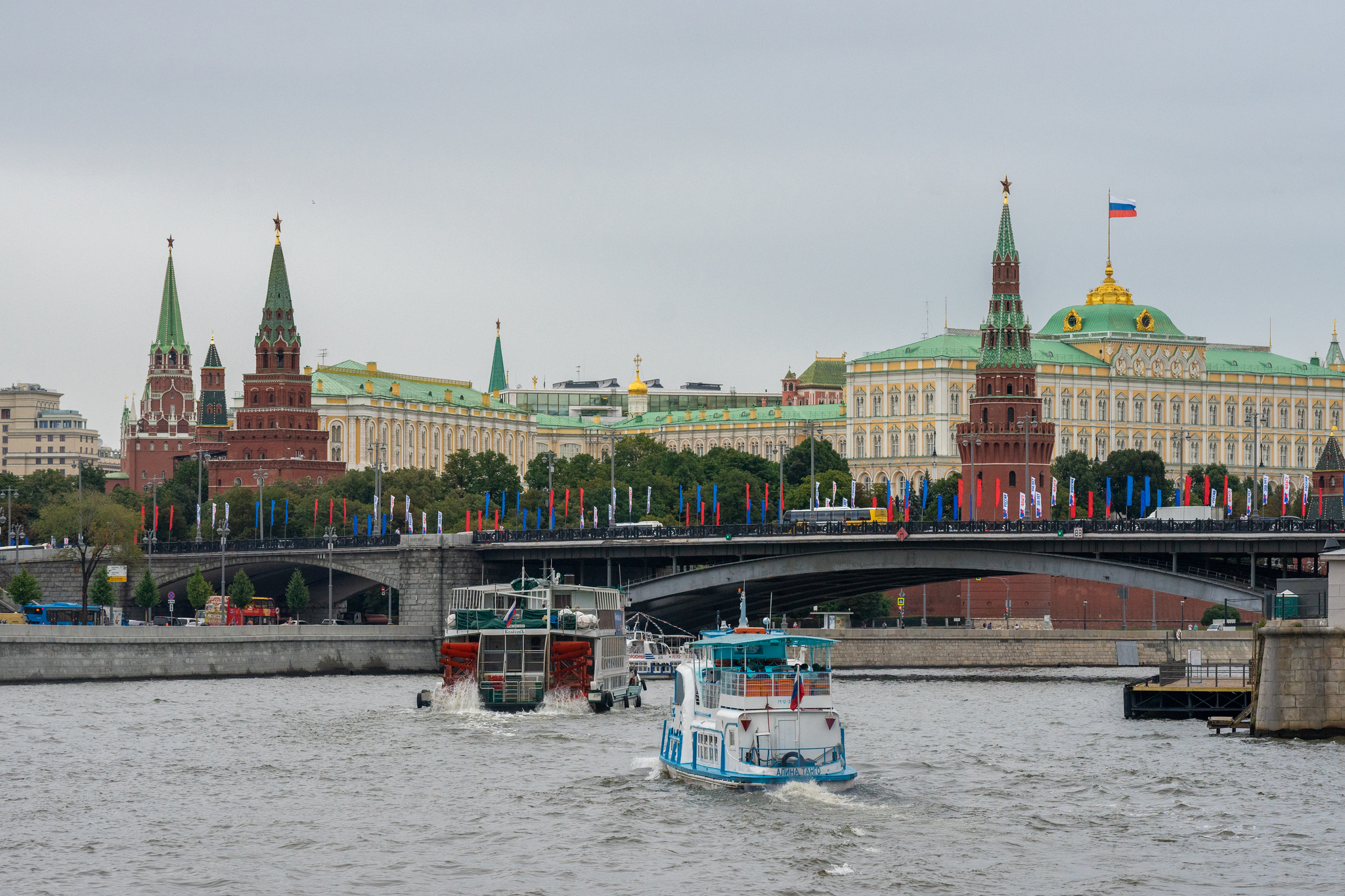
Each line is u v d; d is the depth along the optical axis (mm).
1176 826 99250
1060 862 91125
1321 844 94938
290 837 97375
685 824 99312
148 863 91438
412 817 102500
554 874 88812
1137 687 157750
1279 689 132125
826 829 98062
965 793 109562
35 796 109562
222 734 138875
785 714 109000
